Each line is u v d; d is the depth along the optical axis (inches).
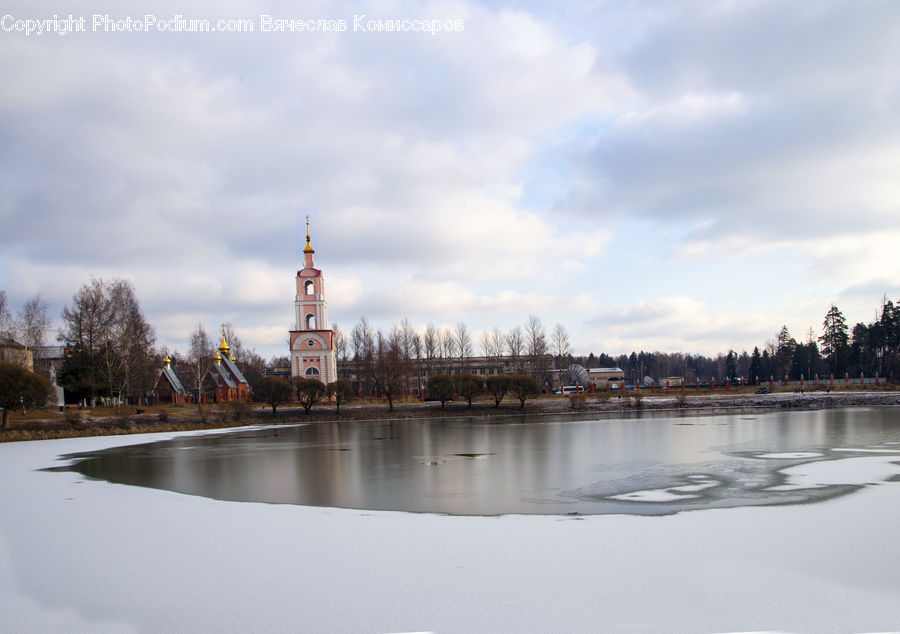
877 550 617.6
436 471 1272.1
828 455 1347.2
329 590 530.9
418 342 5536.4
